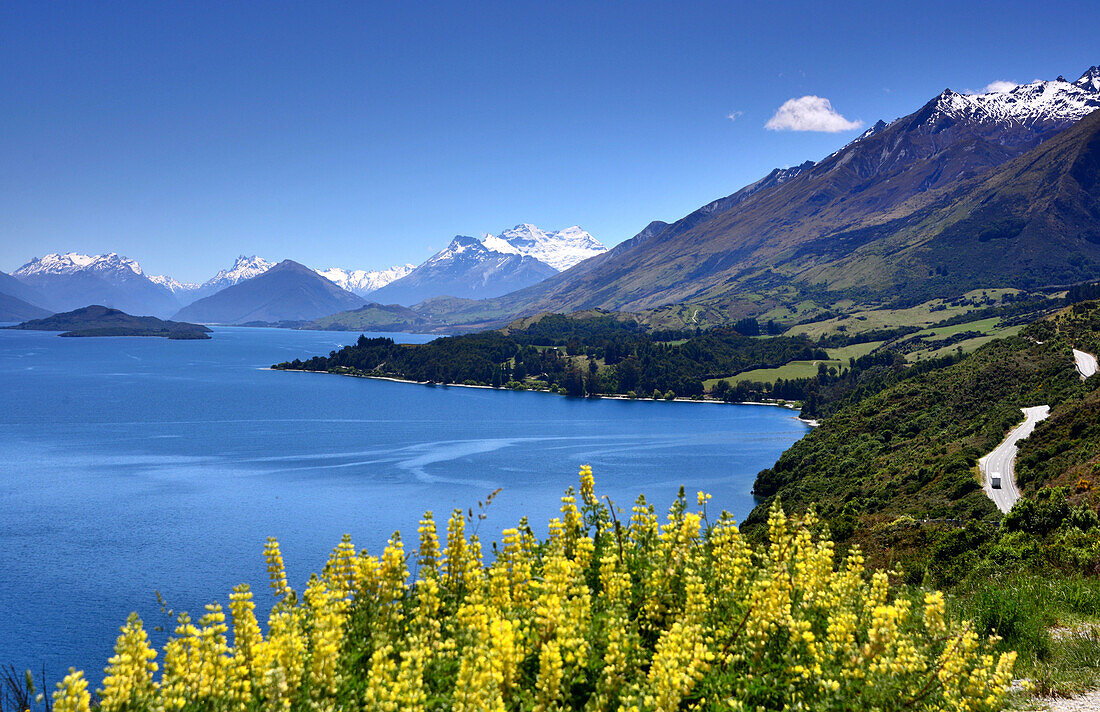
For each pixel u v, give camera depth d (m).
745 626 7.68
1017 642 10.62
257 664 6.30
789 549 9.73
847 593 8.83
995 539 29.19
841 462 117.62
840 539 45.91
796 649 7.60
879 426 132.88
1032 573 17.58
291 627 6.89
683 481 147.00
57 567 94.75
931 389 143.00
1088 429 77.88
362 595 7.93
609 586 8.48
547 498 132.88
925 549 32.00
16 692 5.40
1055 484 62.34
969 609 11.71
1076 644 10.45
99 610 80.62
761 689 6.97
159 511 123.38
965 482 72.81
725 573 8.80
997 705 6.89
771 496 116.44
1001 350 165.50
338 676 6.62
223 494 136.62
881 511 75.12
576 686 6.96
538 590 8.12
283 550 102.44
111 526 113.94
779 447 190.75
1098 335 155.38
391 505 128.75
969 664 6.98
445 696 6.18
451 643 6.84
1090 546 18.45
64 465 164.25
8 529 111.62
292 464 168.38
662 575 8.52
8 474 153.25
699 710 6.68
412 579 8.45
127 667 5.82
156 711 5.70
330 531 112.12
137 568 94.81
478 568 8.46
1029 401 116.56
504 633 6.31
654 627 8.09
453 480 150.25
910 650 7.07
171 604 81.50
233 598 6.87
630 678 6.76
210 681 6.20
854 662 7.20
